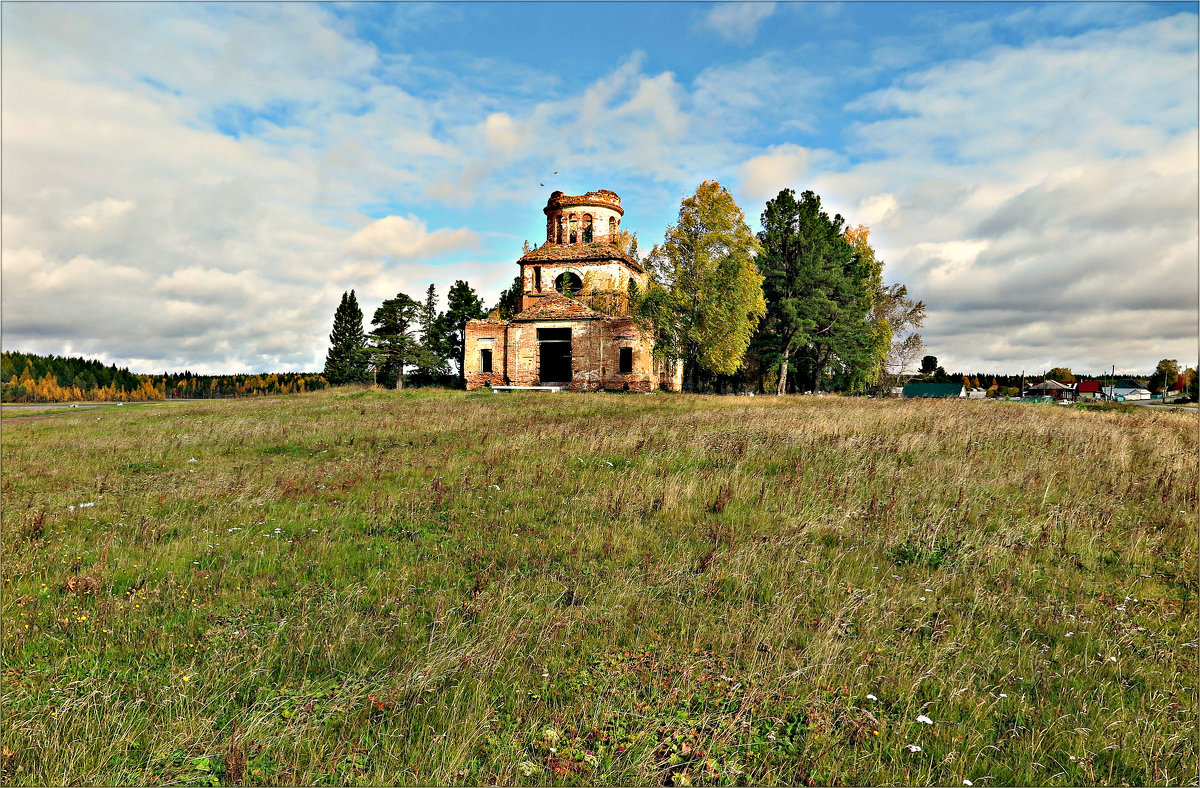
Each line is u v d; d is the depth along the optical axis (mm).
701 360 41281
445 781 3852
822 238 43188
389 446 17266
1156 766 4121
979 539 8242
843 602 6453
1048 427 16891
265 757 4098
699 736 4312
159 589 6812
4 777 3834
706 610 6277
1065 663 5426
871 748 4328
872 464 12125
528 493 10750
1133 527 8930
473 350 49312
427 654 5297
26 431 23188
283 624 5820
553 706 4703
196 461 15891
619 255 48281
